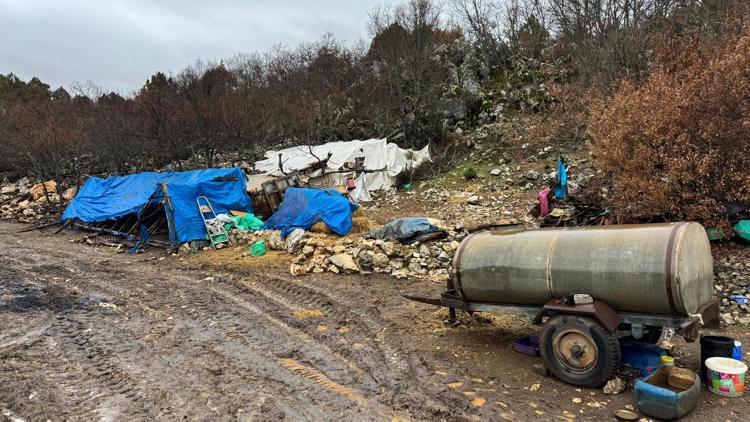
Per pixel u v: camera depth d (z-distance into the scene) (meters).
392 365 6.19
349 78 39.47
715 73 9.85
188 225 15.46
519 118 29.03
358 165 24.75
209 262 13.30
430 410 4.95
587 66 24.78
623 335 5.64
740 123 9.43
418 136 31.17
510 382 5.61
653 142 10.28
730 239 10.23
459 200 20.48
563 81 29.12
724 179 9.68
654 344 5.88
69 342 7.11
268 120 33.38
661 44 19.09
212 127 30.06
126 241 16.70
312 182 22.69
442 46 37.75
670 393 4.51
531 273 5.80
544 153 23.92
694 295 5.12
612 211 11.65
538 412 4.87
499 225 8.10
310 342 7.11
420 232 12.12
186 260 13.90
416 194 23.11
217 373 5.96
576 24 30.33
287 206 16.17
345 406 5.07
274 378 5.81
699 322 5.02
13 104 40.66
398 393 5.38
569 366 5.48
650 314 5.20
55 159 26.73
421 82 34.59
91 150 32.62
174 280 11.41
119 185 19.66
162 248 15.67
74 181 30.64
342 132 33.78
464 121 31.52
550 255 5.72
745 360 6.00
